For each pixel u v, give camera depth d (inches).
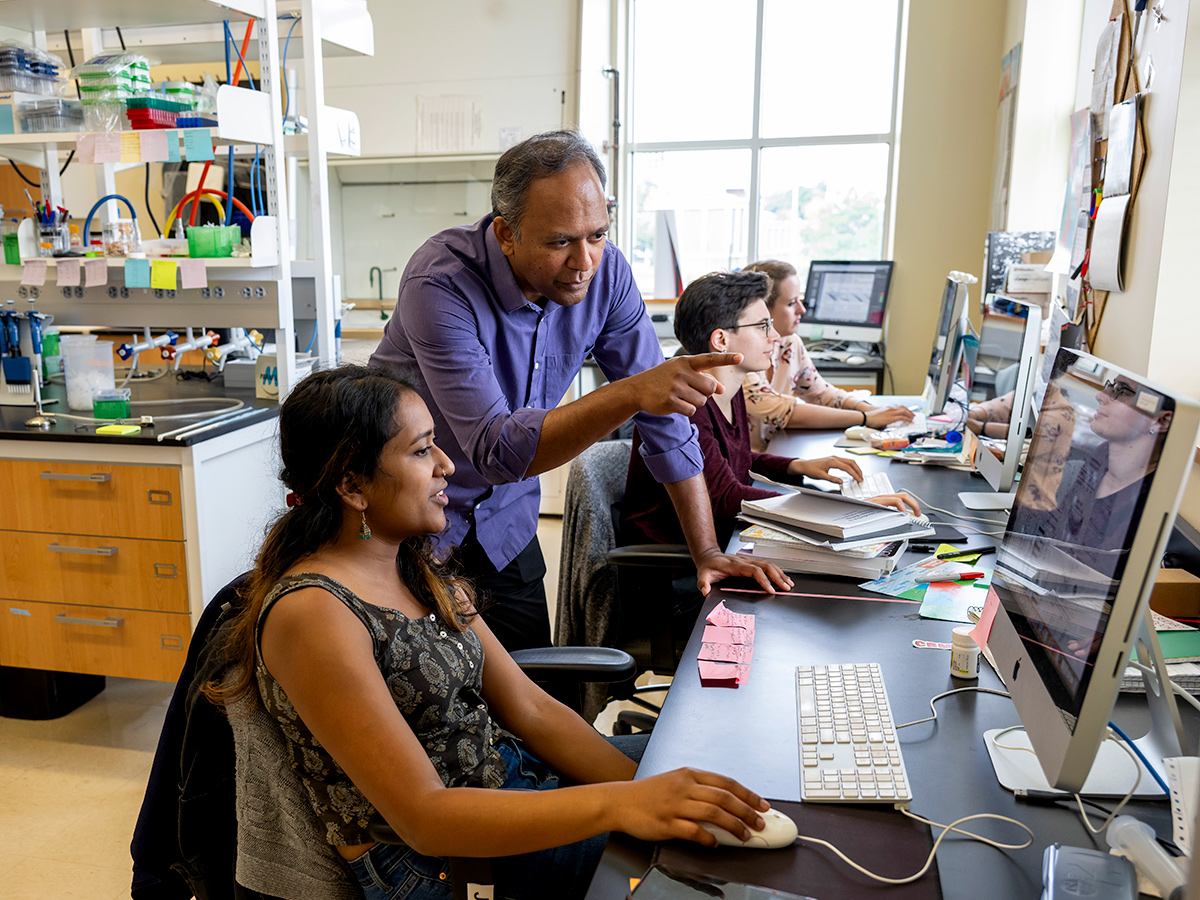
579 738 51.5
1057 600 38.8
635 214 210.8
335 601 42.1
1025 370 78.7
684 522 73.0
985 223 179.5
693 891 32.7
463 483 70.4
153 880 49.7
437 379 63.7
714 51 199.8
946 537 73.7
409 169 202.5
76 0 106.7
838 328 189.2
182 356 149.9
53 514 98.1
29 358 108.5
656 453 71.7
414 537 49.7
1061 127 149.0
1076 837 36.2
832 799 38.8
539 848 37.6
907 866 34.6
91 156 104.9
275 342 123.9
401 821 38.7
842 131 196.5
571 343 73.7
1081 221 104.4
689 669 51.9
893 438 107.7
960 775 40.7
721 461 83.4
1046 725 36.1
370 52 129.8
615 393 54.7
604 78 197.2
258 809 44.2
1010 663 43.4
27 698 106.3
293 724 42.1
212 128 100.8
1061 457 43.8
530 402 73.0
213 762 45.9
